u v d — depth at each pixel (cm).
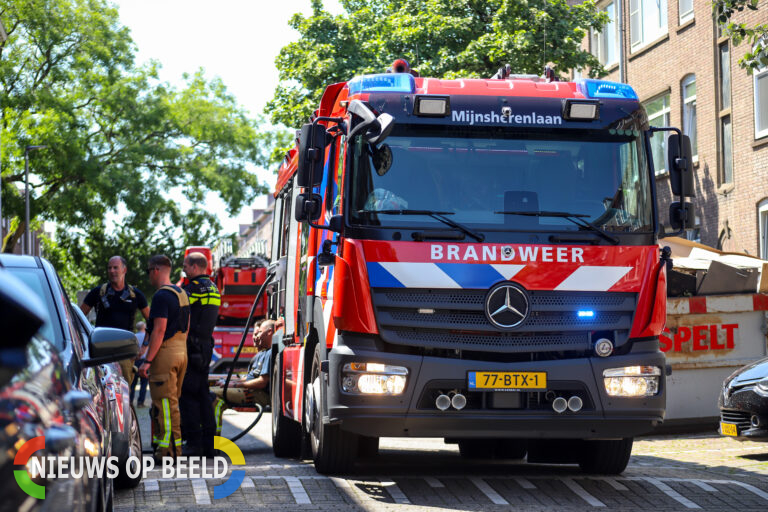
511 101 888
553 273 842
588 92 905
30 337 265
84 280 5994
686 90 2922
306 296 988
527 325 835
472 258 836
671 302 1434
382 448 1342
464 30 3192
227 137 5038
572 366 831
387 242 834
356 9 3609
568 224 857
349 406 822
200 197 4959
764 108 2536
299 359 1038
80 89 4656
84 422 387
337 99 986
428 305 830
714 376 1445
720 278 1455
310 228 982
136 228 4806
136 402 2639
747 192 2605
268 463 1118
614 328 850
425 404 823
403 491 857
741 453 1234
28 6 4500
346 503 796
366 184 846
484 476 953
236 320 2848
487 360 832
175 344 1088
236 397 1361
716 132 2747
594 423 838
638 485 909
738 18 2609
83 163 4506
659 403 852
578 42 3164
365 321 823
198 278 1175
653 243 875
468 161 865
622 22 3241
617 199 875
